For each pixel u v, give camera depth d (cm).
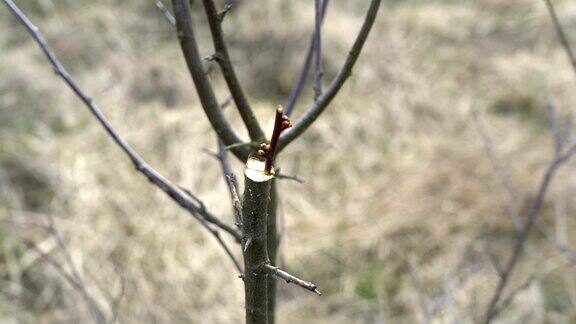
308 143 378
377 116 397
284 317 276
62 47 445
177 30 96
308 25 460
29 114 383
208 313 280
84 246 298
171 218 320
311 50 131
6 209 313
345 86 422
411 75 431
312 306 283
